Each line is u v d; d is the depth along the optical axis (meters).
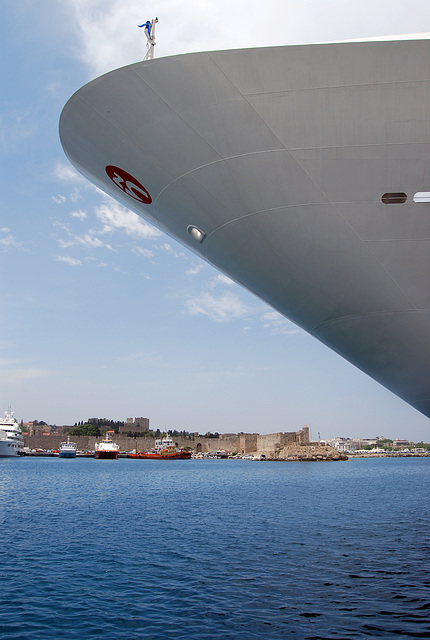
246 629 9.98
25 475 65.50
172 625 10.23
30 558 16.50
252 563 15.69
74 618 10.66
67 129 11.36
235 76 8.49
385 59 7.89
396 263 9.97
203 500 35.84
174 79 8.84
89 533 21.41
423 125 8.41
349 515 27.11
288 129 8.84
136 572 14.60
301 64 8.16
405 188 9.10
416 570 14.60
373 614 10.84
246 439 172.62
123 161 11.02
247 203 10.07
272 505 32.38
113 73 9.24
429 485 51.47
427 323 10.65
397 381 12.61
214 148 9.50
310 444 154.00
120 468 92.88
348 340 12.03
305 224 9.90
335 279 10.55
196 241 12.45
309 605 11.48
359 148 8.80
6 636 9.66
